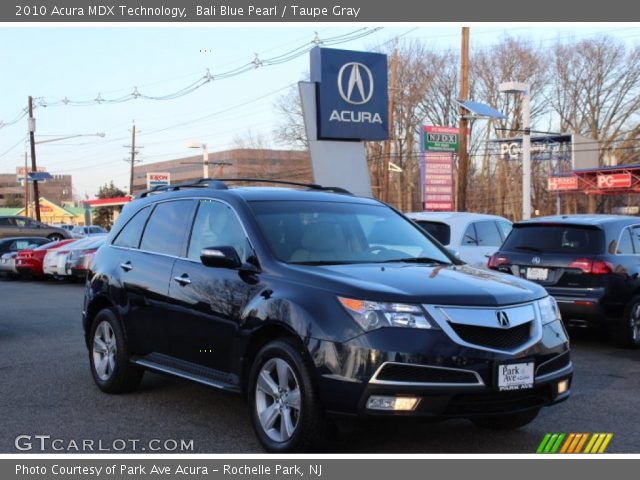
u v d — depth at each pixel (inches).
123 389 267.3
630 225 385.4
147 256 258.4
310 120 1061.1
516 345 185.9
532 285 208.5
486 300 184.7
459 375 176.4
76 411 245.0
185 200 254.4
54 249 828.0
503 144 1980.8
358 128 1083.3
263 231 217.6
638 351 366.6
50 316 497.7
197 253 236.5
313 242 221.5
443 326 177.9
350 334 177.9
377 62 1101.7
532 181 2442.2
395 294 180.1
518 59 2316.7
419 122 2377.0
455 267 222.2
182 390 275.3
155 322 246.2
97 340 277.9
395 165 2118.6
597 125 2322.8
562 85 2345.0
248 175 2928.2
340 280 188.4
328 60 1059.9
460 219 477.1
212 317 218.5
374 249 231.0
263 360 197.6
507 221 517.7
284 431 192.1
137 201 285.7
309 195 247.9
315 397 182.2
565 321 376.2
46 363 327.0
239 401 259.1
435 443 209.6
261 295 202.1
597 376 304.2
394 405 174.1
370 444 207.8
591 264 363.3
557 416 239.9
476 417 182.1
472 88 2363.4
